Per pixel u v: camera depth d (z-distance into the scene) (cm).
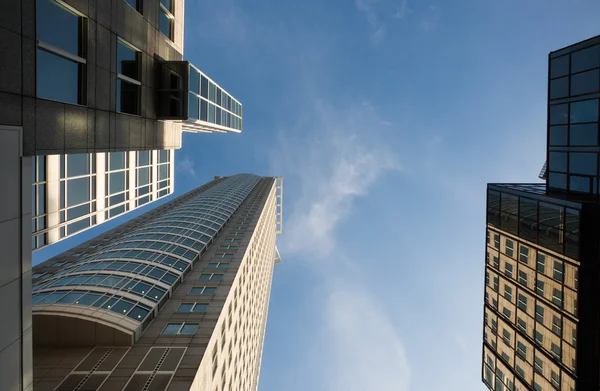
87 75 1290
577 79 2141
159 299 2886
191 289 3234
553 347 2262
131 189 2739
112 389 1983
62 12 1168
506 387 2808
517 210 2706
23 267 980
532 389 2467
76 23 1248
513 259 2755
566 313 2148
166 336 2470
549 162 2391
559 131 2298
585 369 2006
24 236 986
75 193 2106
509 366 2777
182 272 3494
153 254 3750
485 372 3175
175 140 2339
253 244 5441
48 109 1091
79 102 1273
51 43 1112
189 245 4297
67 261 5231
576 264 2056
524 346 2584
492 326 3062
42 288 2772
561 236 2189
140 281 3044
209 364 2425
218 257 4178
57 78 1148
